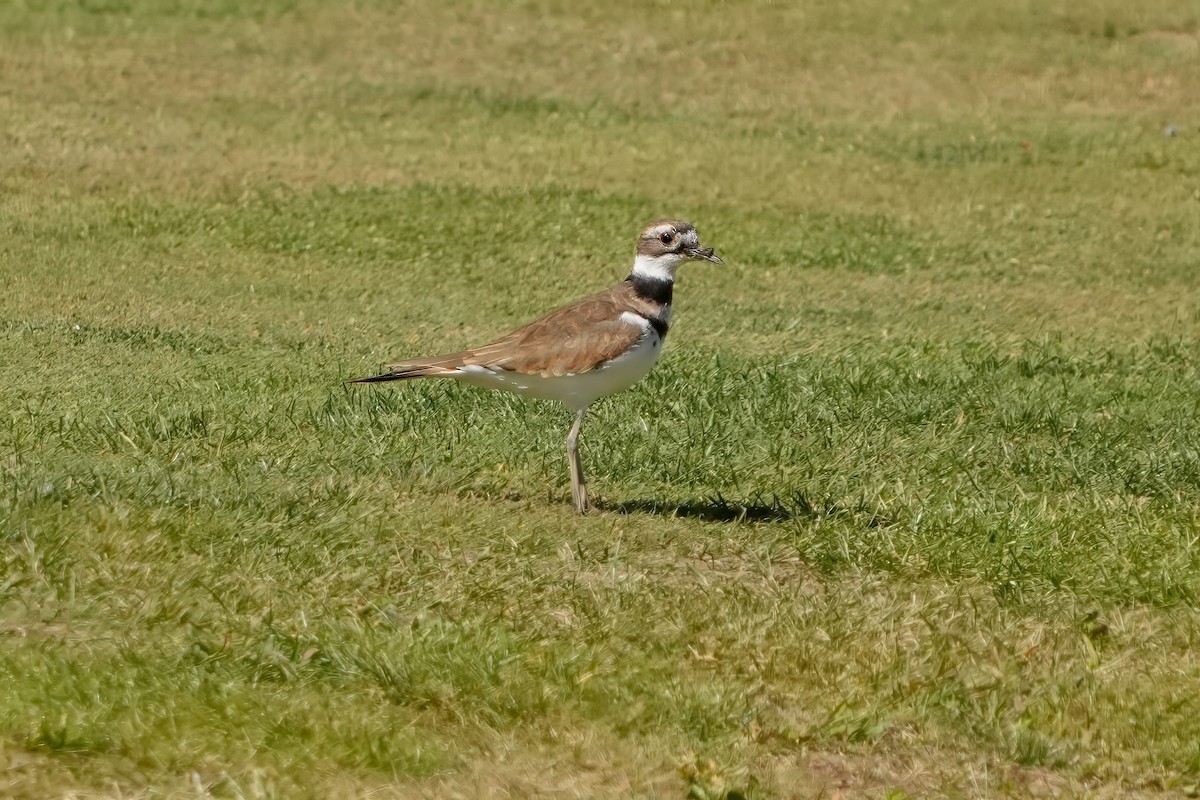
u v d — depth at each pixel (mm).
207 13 42312
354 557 13031
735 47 42406
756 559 14000
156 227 27125
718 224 29906
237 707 10383
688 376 19906
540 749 10523
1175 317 25469
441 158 33438
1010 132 37969
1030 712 11539
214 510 13703
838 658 12047
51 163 30562
